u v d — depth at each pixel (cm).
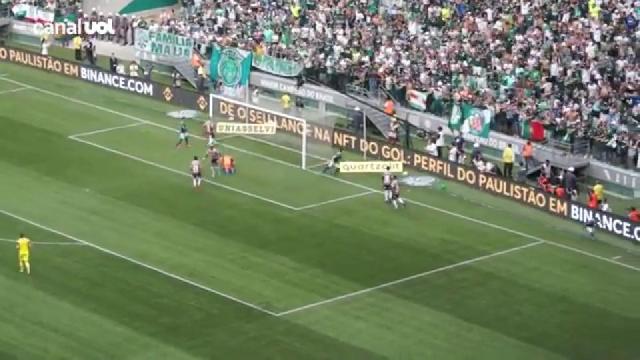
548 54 16075
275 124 15675
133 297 11731
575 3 16812
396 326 11288
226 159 14575
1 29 19488
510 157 14525
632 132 14888
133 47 18700
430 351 10881
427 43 16875
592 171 14638
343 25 17775
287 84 16900
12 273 12119
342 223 13375
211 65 17000
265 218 13475
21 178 14412
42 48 18525
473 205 13938
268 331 11169
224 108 16312
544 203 13762
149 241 12912
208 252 12681
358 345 10956
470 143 15438
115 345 10894
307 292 11881
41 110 16588
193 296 11769
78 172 14612
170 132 15888
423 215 13612
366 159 15200
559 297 11881
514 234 13200
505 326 11331
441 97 15838
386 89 16250
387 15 17688
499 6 17150
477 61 16325
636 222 12988
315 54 17188
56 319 11300
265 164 14925
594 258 12700
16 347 10825
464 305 11694
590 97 15275
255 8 18475
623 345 11050
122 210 13638
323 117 16150
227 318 11375
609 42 16138
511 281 12162
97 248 12725
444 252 12744
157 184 14312
